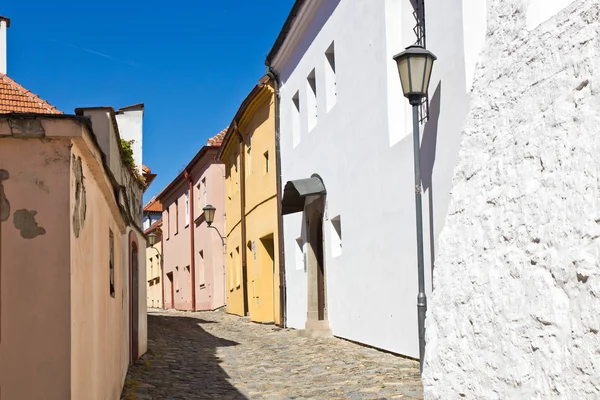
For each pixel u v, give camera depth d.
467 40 9.74
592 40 5.73
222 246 32.62
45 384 4.83
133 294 13.78
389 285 12.87
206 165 33.28
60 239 4.92
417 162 9.83
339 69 15.76
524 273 6.16
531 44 6.71
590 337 5.13
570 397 5.29
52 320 4.87
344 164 15.48
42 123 4.89
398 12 12.95
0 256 4.87
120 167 11.43
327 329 16.77
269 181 22.53
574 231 5.56
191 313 32.16
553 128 6.10
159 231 46.66
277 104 21.61
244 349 15.80
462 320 7.11
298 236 19.58
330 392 9.71
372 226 13.76
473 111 7.69
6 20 12.45
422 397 8.78
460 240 7.43
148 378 11.66
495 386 6.36
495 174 6.95
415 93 9.73
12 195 4.92
